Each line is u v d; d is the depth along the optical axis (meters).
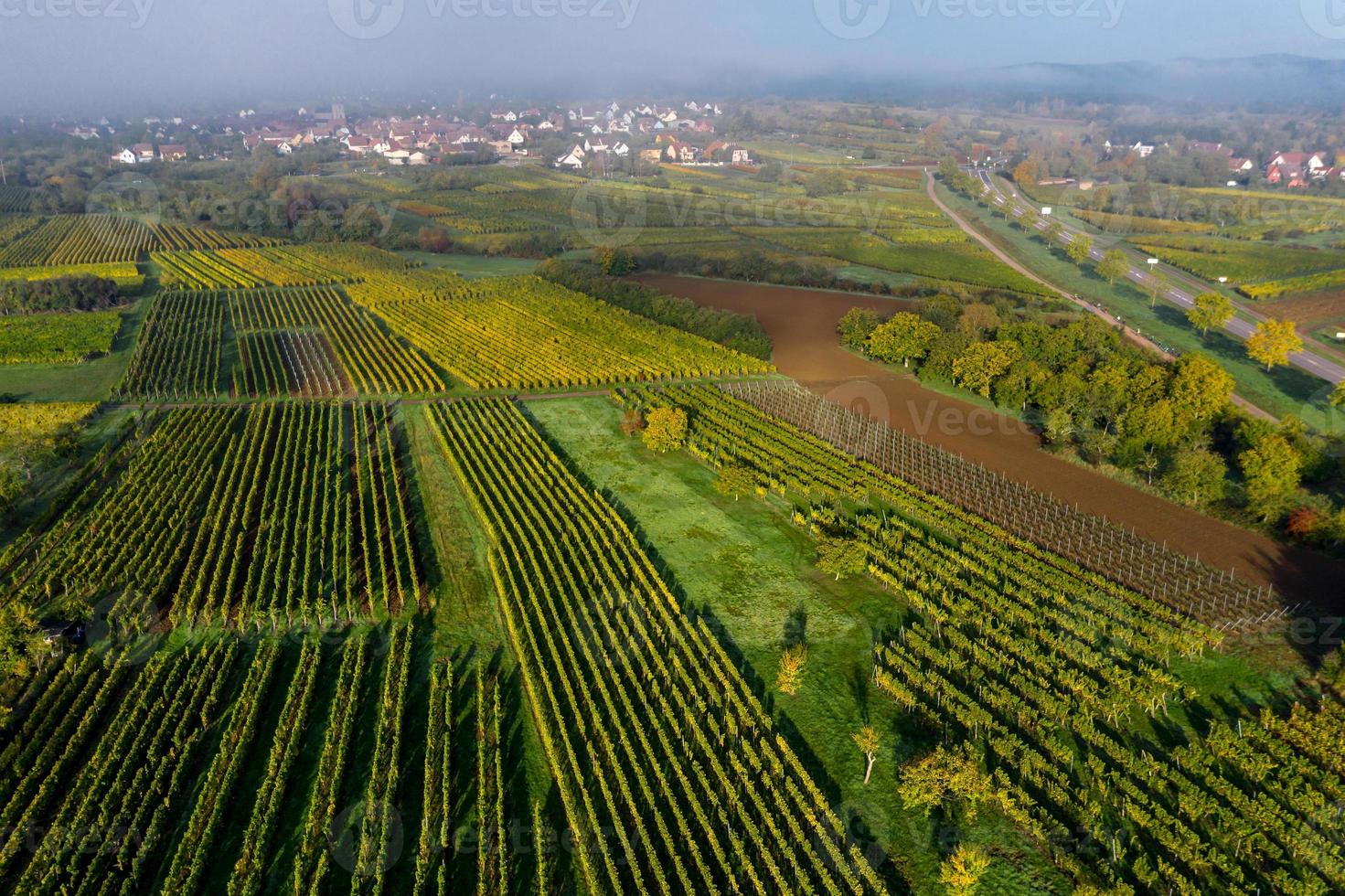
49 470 84.88
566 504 78.81
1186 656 57.38
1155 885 41.16
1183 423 83.50
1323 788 46.16
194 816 44.62
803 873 41.56
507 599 63.06
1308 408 98.31
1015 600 64.50
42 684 55.06
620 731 50.03
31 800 46.50
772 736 50.91
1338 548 69.38
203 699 53.53
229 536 70.56
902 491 80.38
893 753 49.84
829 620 62.47
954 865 40.31
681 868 41.84
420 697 54.56
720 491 80.56
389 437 95.31
